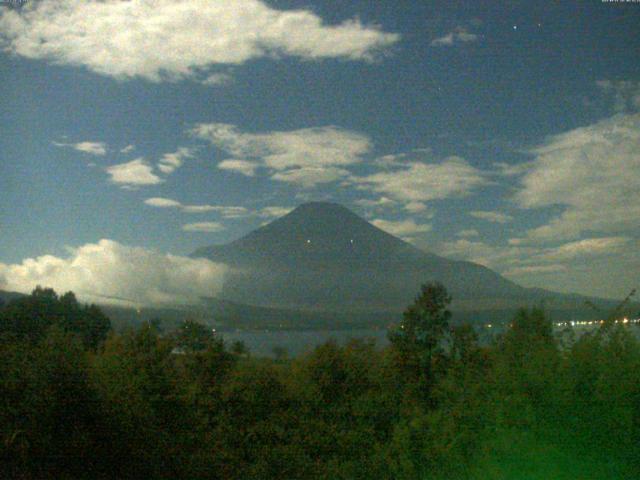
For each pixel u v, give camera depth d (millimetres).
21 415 9820
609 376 7473
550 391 7746
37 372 10211
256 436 13992
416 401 14352
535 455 7438
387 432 13508
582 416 7438
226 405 15531
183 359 17625
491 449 7680
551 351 8266
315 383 16781
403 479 9039
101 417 10516
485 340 11383
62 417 10156
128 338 14867
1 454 9523
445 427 8555
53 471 9867
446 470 8289
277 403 15805
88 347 12648
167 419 12859
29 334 11812
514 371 8289
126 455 10797
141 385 12602
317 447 13469
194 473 11812
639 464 7129
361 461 11359
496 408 8023
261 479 12336
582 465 7316
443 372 14570
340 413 15234
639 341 7801
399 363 17078
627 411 7195
